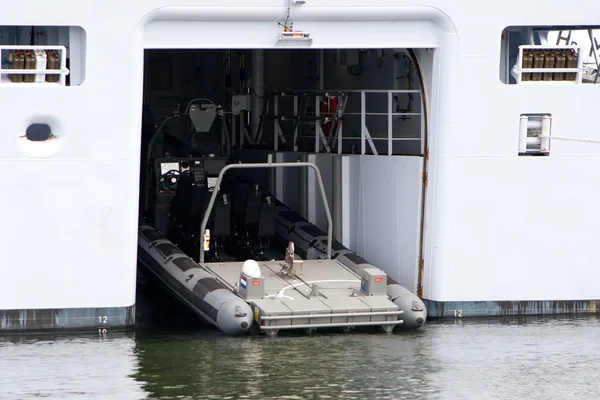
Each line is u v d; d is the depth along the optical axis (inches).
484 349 1470.2
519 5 1610.5
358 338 1530.5
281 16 1558.8
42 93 1499.8
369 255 1841.8
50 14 1493.6
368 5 1576.0
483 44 1611.7
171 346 1476.4
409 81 1908.2
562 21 1620.3
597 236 1664.6
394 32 1609.3
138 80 1529.3
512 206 1644.9
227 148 2223.2
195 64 2559.1
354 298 1574.8
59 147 1512.1
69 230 1525.6
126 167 1531.7
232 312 1508.4
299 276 1679.4
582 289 1673.2
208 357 1414.9
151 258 1775.3
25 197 1512.1
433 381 1315.2
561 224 1656.0
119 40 1513.3
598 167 1651.1
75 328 1544.0
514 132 1632.6
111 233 1536.7
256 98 2370.8
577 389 1290.6
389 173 1764.3
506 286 1657.2
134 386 1283.2
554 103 1636.3
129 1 1509.6
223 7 1537.9
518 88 1625.2
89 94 1512.1
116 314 1553.9
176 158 2076.8
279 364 1382.9
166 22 1544.0
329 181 1945.1
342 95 1924.2
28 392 1261.1
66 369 1357.0
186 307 1664.6
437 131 1636.3
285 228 1950.1
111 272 1542.8
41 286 1528.1
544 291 1667.1
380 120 2005.4
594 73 1894.7
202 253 1728.6
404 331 1578.5
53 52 1540.4
